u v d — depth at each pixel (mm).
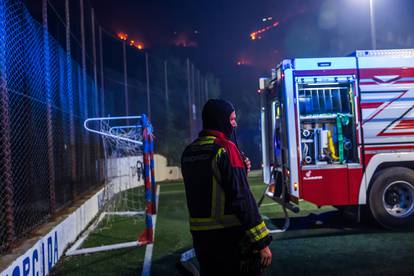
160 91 21906
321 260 5352
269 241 2629
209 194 2676
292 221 7891
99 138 11695
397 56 6992
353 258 5375
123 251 6203
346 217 7965
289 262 5324
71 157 8062
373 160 6863
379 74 6930
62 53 8141
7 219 4355
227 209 2654
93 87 11227
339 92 7039
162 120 20844
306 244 6168
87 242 6883
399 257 5332
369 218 7277
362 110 6887
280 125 7223
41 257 4906
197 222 2717
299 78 6867
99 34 12422
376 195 6836
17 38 5695
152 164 9305
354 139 6898
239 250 2654
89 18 12008
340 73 6887
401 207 6949
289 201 7031
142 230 7750
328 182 6809
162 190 14711
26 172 6180
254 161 25328
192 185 2756
